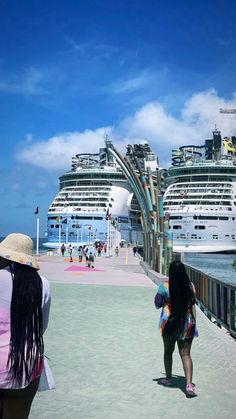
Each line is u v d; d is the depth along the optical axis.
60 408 5.38
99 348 8.61
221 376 6.82
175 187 97.19
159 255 27.94
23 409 3.34
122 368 7.20
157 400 5.70
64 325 11.01
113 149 41.72
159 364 7.48
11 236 3.56
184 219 92.19
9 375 3.21
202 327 11.16
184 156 118.25
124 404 5.55
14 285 3.32
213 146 118.94
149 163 113.31
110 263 45.34
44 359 3.62
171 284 5.97
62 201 104.44
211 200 92.06
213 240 91.00
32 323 3.32
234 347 8.90
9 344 3.25
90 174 105.19
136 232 112.44
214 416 5.18
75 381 6.48
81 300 16.08
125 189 105.56
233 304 10.02
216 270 69.06
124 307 14.48
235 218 91.44
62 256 59.56
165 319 6.01
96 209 101.31
